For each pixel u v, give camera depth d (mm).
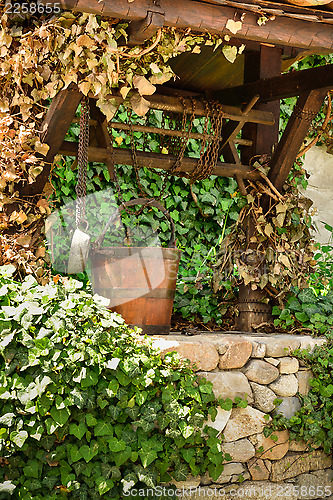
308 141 6211
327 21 2879
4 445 2672
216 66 4418
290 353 3455
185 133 3922
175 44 2859
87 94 3053
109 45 2680
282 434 3330
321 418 3441
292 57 4332
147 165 3885
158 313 3359
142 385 2900
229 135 4121
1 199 3176
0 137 3133
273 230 4145
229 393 3193
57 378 2734
